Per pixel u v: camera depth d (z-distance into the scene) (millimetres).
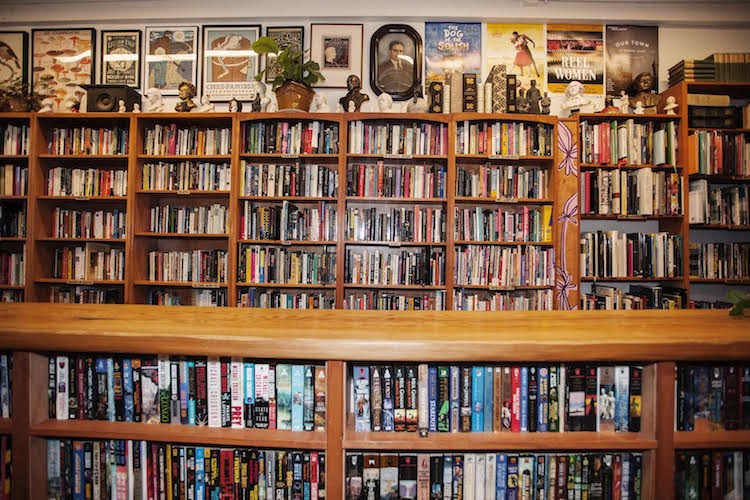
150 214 2961
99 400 998
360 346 869
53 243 2977
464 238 2791
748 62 2818
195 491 963
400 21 3191
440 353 862
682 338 887
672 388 896
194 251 2861
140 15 3146
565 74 3164
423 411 957
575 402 967
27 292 2779
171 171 2873
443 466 953
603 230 3104
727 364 972
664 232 2957
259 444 918
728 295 1161
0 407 975
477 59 3176
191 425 986
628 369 970
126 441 967
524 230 2779
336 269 2752
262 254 2809
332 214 2840
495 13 3086
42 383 982
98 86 2865
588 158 2801
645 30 3170
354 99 2895
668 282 2957
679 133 2803
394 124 2893
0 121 2889
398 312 1246
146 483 965
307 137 2816
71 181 2889
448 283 2713
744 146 2779
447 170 2754
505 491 954
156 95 2895
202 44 3223
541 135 2770
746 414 959
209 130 2863
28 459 938
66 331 896
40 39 3221
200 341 879
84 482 969
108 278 2863
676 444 894
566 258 2729
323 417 969
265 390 979
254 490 960
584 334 936
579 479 953
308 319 1109
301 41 3203
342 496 913
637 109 2824
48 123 2904
